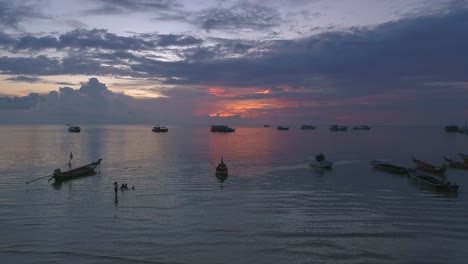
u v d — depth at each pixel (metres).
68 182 52.62
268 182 53.41
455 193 45.25
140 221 33.50
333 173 62.12
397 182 53.16
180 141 151.62
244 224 32.91
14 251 26.77
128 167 69.25
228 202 40.72
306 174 61.06
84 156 88.12
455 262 25.66
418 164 68.12
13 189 47.50
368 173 62.03
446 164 73.50
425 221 33.81
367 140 160.88
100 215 35.28
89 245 27.92
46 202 40.25
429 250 27.45
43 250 26.97
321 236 30.03
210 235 30.11
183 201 41.09
